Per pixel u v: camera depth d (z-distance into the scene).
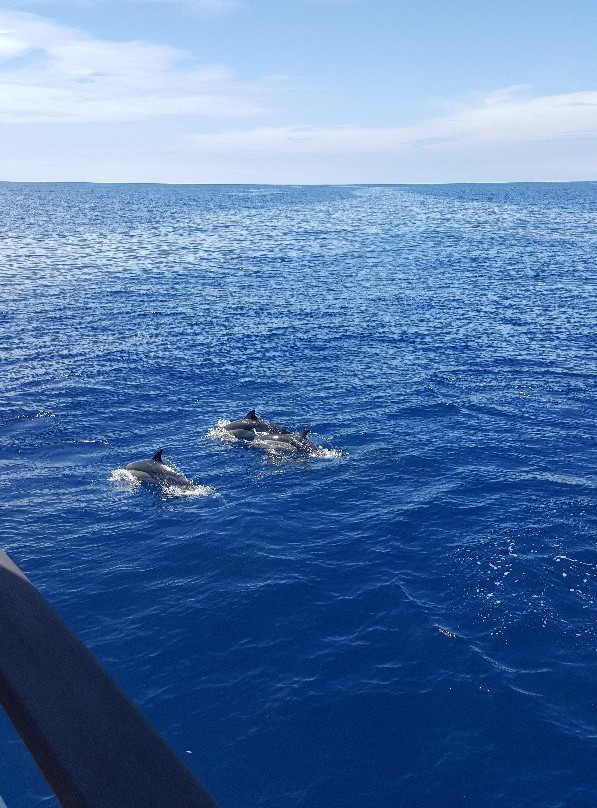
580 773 12.32
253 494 23.27
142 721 1.93
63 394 33.06
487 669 14.84
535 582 17.94
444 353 41.50
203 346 42.66
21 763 11.12
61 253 91.19
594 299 57.88
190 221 156.25
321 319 50.88
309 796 11.90
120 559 19.16
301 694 14.16
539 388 34.84
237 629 16.19
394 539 20.23
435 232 127.62
